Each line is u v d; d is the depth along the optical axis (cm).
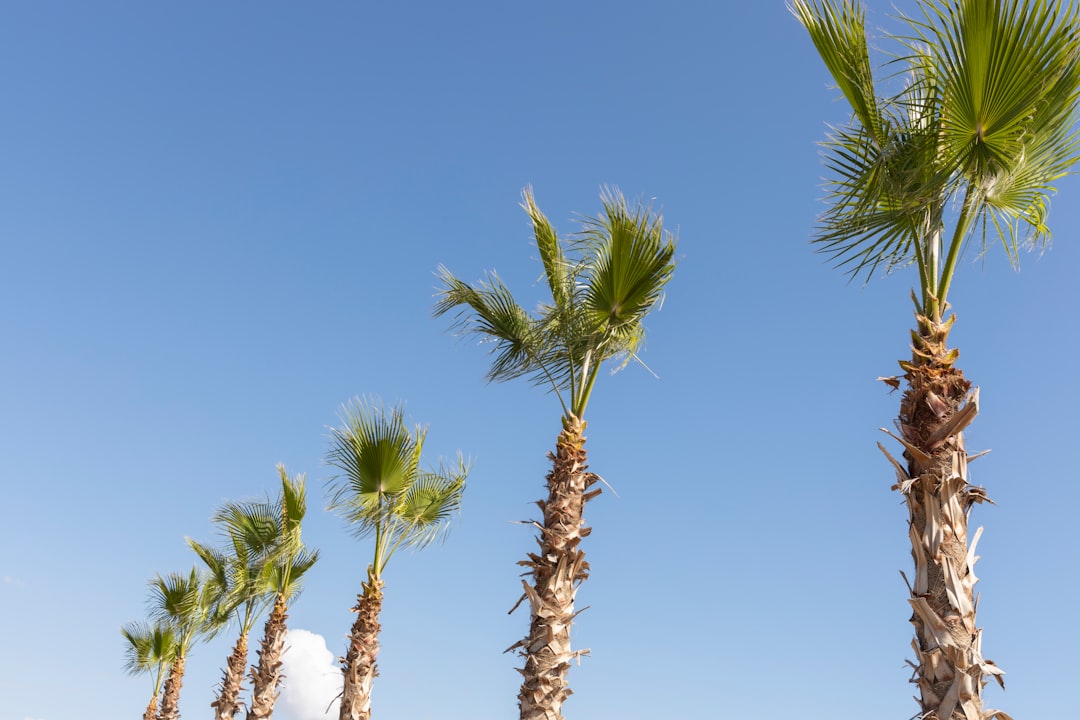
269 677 1723
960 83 527
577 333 907
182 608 2367
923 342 553
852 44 566
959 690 467
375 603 1312
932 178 559
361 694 1264
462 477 1389
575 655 782
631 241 859
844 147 605
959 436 525
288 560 1762
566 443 862
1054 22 483
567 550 816
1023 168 577
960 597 488
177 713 2514
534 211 958
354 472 1288
